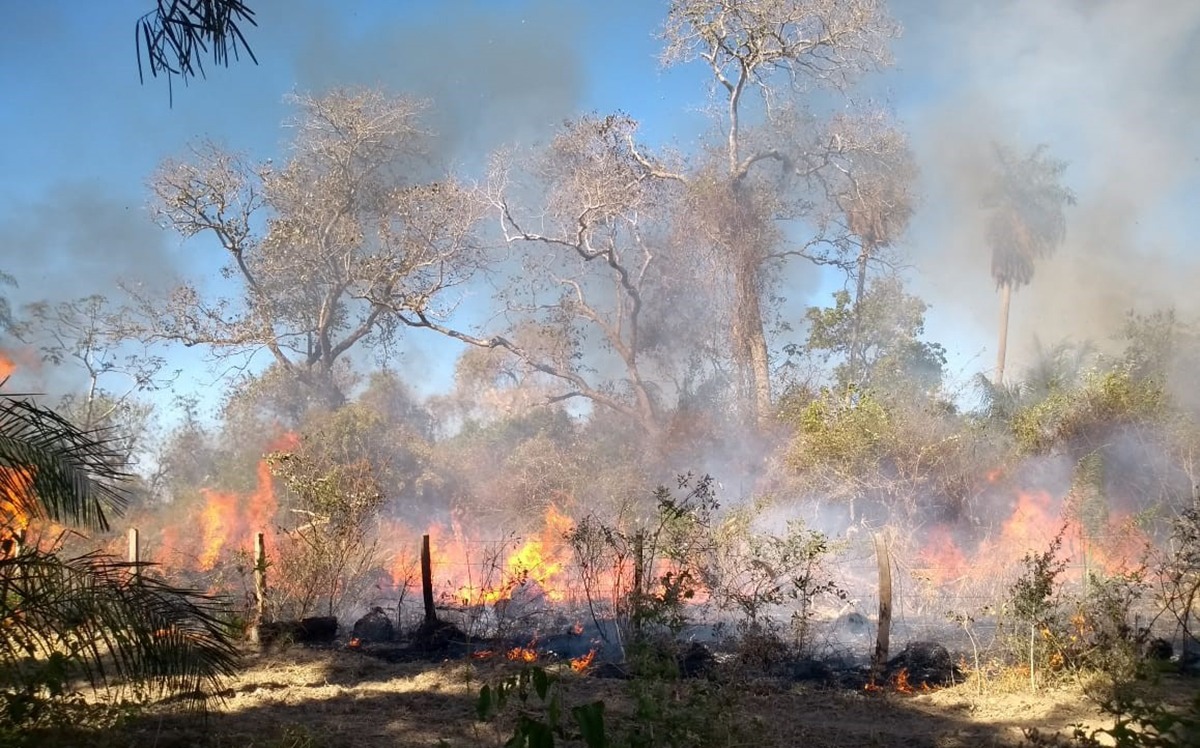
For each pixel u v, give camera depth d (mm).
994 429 20359
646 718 5891
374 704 8094
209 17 6254
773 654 9203
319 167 37438
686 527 11195
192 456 33062
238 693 8617
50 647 6523
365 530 15227
